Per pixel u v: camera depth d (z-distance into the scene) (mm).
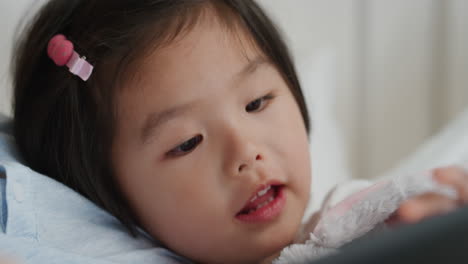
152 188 643
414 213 520
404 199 552
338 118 1730
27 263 519
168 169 626
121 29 638
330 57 1645
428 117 1890
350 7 1711
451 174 565
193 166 618
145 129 621
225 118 616
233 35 657
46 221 595
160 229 666
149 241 681
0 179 584
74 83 658
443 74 1853
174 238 658
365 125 1818
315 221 712
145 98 615
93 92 650
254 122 640
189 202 625
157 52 618
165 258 656
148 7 646
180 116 610
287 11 1550
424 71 1857
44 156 709
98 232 629
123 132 640
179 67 611
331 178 1297
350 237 554
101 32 647
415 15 1810
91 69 638
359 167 1856
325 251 549
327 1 1648
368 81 1791
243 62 646
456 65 1814
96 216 652
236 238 625
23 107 723
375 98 1814
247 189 608
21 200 573
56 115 687
